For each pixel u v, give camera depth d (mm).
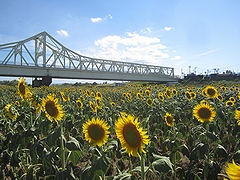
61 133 4113
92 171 3432
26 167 4941
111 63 81812
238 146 5395
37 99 5332
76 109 9023
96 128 4059
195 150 4523
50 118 4469
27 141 4680
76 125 7336
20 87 5395
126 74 78812
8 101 12086
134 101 12984
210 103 9078
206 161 4539
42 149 4367
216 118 7363
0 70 54875
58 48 73562
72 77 67438
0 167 5125
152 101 10141
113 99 17156
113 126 6766
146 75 83750
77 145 3947
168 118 5945
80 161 6141
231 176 1323
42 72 60938
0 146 6410
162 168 2914
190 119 7914
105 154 3580
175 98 13914
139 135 2969
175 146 4793
